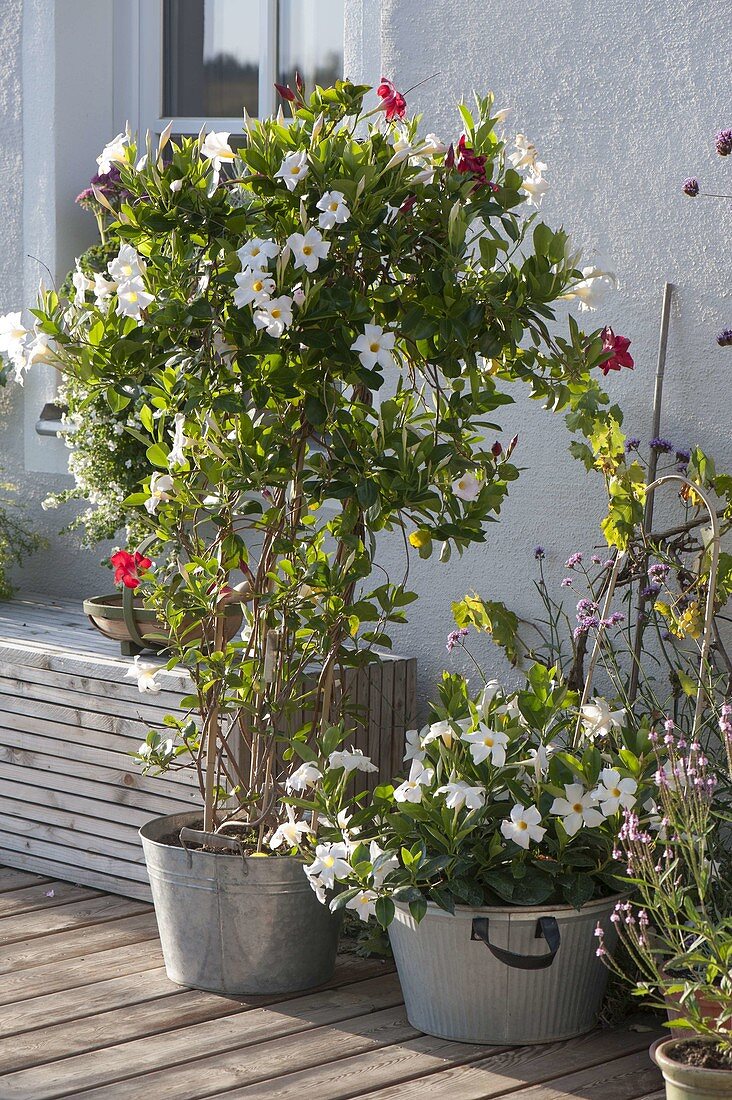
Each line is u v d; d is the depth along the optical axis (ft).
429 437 9.67
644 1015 10.28
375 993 10.73
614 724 10.08
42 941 11.67
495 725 9.75
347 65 14.11
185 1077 9.25
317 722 10.92
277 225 9.72
